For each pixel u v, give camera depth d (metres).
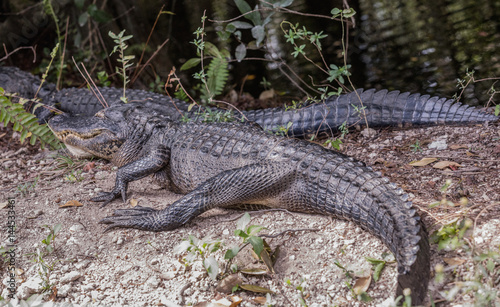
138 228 3.76
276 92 6.71
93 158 4.94
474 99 5.37
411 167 4.09
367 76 6.46
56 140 5.27
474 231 3.08
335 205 3.47
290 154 3.74
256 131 4.14
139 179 4.35
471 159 4.03
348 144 4.76
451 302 2.73
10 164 5.10
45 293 3.29
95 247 3.63
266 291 3.08
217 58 6.08
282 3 5.13
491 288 2.65
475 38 6.67
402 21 7.55
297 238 3.47
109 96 6.02
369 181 3.36
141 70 7.04
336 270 3.16
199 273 3.29
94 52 7.79
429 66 6.32
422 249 2.85
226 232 3.65
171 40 8.32
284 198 3.72
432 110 4.75
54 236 3.53
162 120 4.61
